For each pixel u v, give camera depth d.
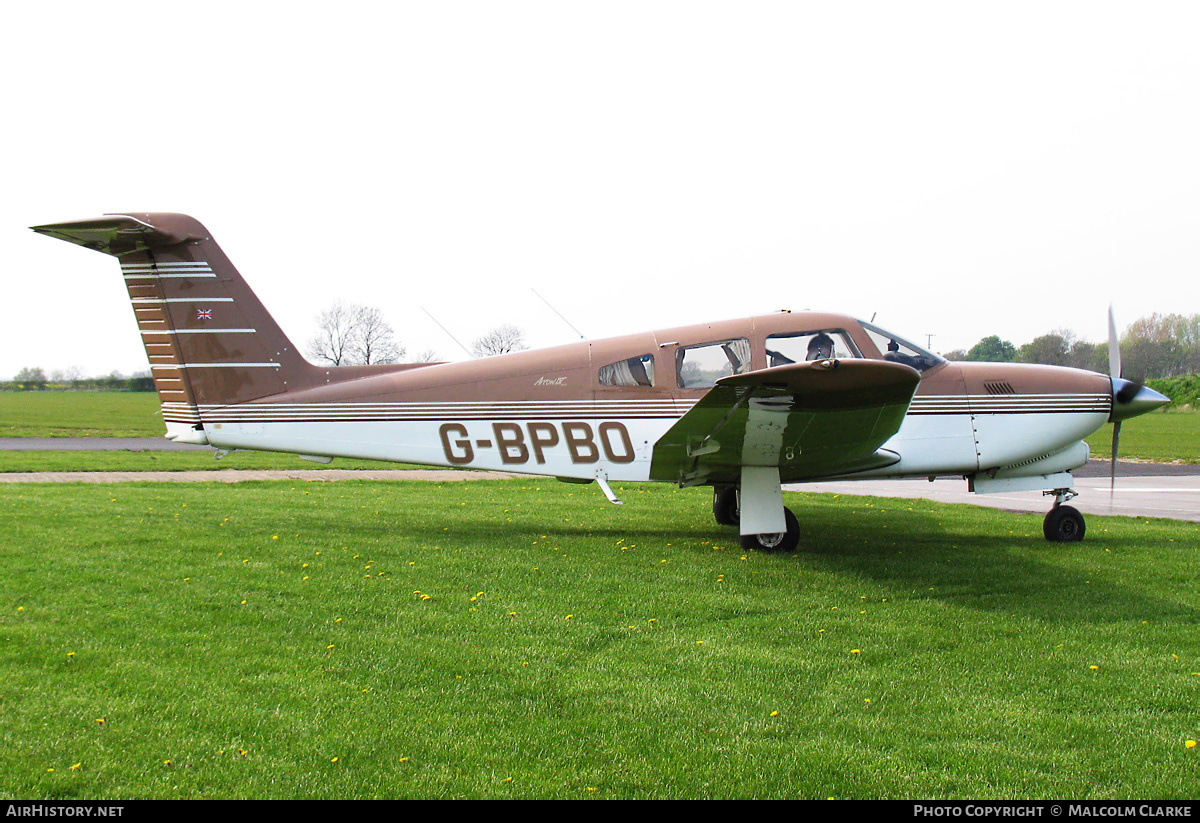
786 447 6.99
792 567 6.74
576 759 3.25
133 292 7.80
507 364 7.95
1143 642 4.83
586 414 7.88
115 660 4.11
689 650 4.55
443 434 7.93
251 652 4.32
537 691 3.92
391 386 7.93
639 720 3.62
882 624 5.11
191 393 7.87
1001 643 4.77
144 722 3.44
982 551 7.63
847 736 3.50
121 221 7.34
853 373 5.51
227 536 7.30
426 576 6.07
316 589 5.59
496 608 5.29
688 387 7.85
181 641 4.44
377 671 4.11
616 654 4.47
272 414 7.88
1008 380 8.20
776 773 3.17
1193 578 6.49
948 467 8.10
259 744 3.30
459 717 3.60
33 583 5.45
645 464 7.87
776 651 4.57
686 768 3.20
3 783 2.93
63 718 3.44
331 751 3.26
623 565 6.68
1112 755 3.36
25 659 4.07
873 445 7.04
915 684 4.10
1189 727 3.63
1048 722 3.66
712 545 7.75
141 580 5.63
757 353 7.84
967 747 3.41
